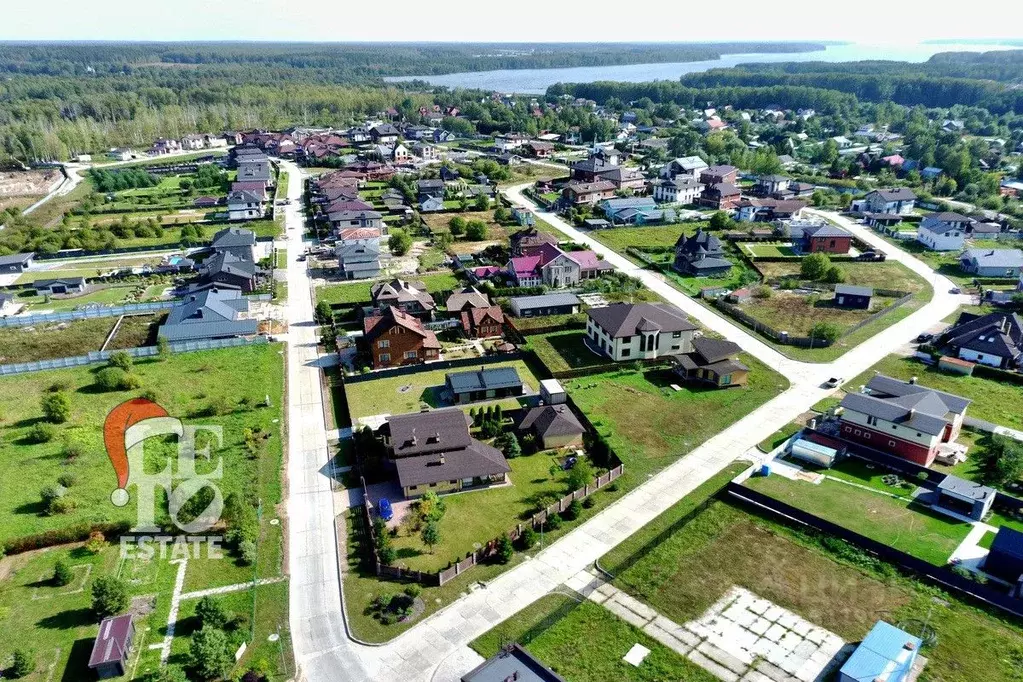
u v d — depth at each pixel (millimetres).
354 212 161250
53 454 73125
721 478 68938
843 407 73375
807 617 51750
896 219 161000
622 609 52875
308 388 87750
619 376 90500
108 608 51094
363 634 50688
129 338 104000
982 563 56000
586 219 165875
